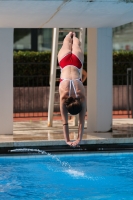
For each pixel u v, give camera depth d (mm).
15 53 32969
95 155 18484
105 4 16141
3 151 17984
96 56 20984
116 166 16969
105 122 21172
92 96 21391
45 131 21547
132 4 16219
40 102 32156
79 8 16547
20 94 31844
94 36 21109
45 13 17156
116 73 33156
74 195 13320
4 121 20312
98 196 13227
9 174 15789
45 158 18109
